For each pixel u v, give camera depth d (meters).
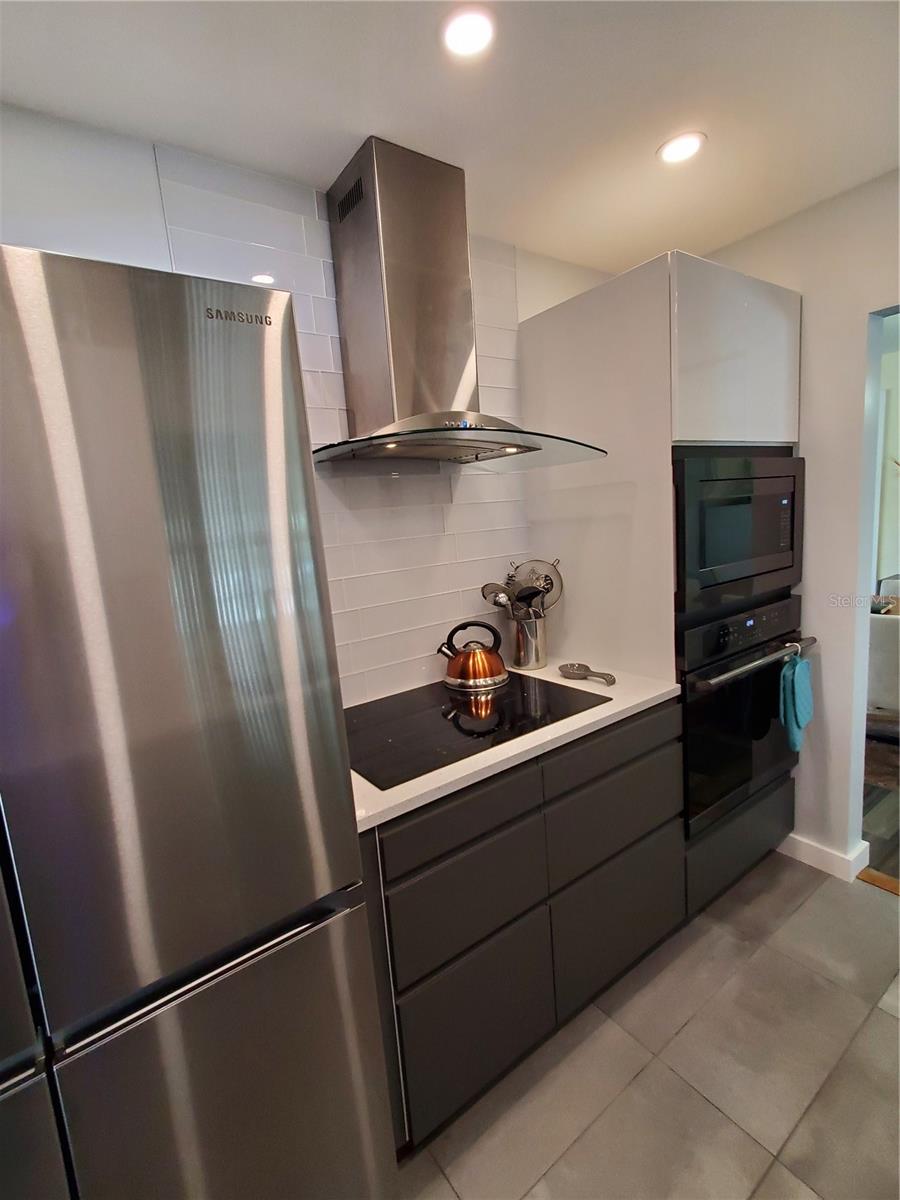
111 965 0.77
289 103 1.19
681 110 1.29
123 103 1.16
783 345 1.84
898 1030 1.47
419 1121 1.19
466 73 1.13
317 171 1.46
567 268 2.11
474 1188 1.19
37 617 0.69
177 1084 0.84
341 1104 1.02
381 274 1.38
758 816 2.01
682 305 1.51
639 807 1.58
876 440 1.88
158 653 0.78
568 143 1.39
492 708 1.60
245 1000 0.90
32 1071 0.74
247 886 0.88
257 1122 0.93
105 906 0.76
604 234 1.90
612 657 1.83
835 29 1.06
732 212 1.80
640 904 1.62
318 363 1.56
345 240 1.49
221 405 0.81
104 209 1.26
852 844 2.06
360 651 1.74
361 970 1.03
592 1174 1.20
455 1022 1.23
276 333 0.86
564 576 1.96
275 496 0.87
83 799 0.73
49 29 0.95
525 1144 1.27
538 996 1.39
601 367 1.71
